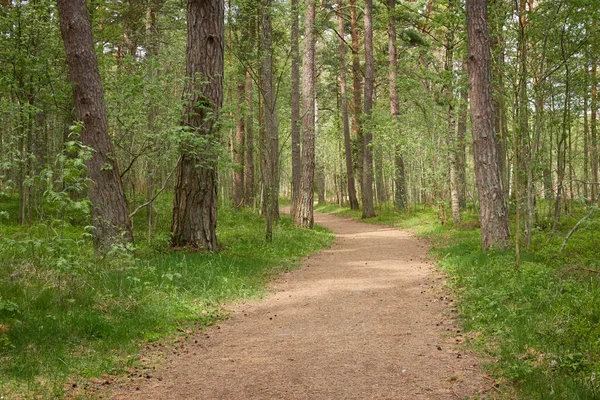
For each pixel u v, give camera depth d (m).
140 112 10.95
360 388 4.42
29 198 13.38
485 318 6.41
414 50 26.16
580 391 3.89
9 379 4.39
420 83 20.22
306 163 20.92
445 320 6.82
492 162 11.68
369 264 12.29
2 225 12.78
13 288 6.74
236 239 14.77
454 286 8.80
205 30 11.76
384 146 23.81
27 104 11.47
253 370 5.00
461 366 4.90
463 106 19.88
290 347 5.79
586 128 20.67
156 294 7.54
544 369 4.47
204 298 8.01
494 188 11.63
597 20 11.19
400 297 8.45
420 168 24.42
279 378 4.74
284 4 14.79
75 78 9.86
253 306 8.06
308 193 20.98
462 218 20.97
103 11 17.00
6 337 5.18
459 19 13.72
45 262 7.68
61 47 12.91
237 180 27.44
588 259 8.66
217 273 9.51
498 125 15.86
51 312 6.18
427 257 13.05
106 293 7.15
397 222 24.55
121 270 7.94
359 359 5.26
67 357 5.04
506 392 4.17
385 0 25.14
